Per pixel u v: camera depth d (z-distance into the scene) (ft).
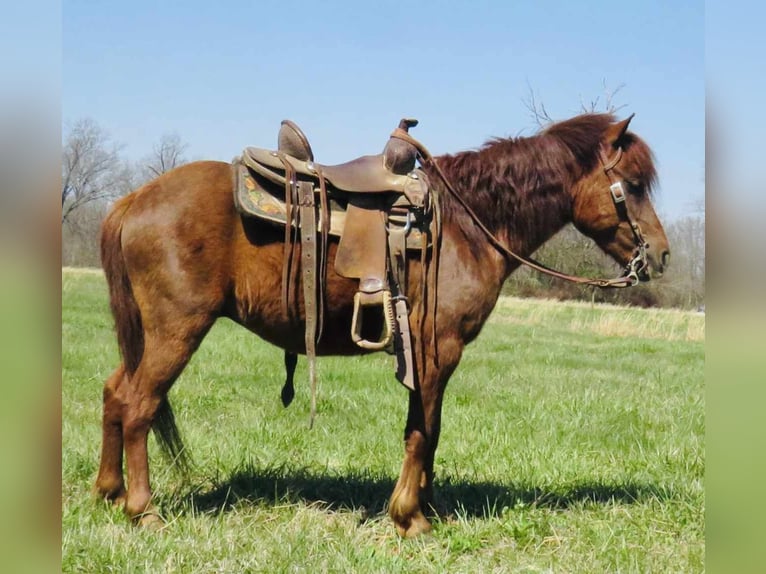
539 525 14.99
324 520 15.25
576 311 76.95
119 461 15.08
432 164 14.79
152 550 13.04
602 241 15.90
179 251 13.82
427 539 14.24
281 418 23.95
